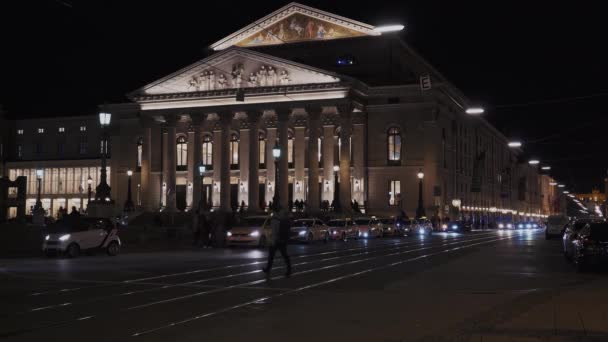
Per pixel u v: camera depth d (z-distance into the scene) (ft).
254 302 50.60
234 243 130.93
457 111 286.66
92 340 36.09
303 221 154.81
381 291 57.52
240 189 255.29
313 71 232.53
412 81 249.96
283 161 234.99
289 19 262.06
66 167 308.60
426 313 45.16
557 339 35.65
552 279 67.87
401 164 245.45
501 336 36.50
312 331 38.73
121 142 280.92
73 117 313.32
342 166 230.07
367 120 250.98
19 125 324.80
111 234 108.27
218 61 245.86
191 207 256.11
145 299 52.42
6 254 108.99
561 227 174.70
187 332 38.37
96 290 58.54
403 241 165.17
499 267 82.53
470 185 314.14
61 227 103.65
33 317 43.83
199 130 249.14
